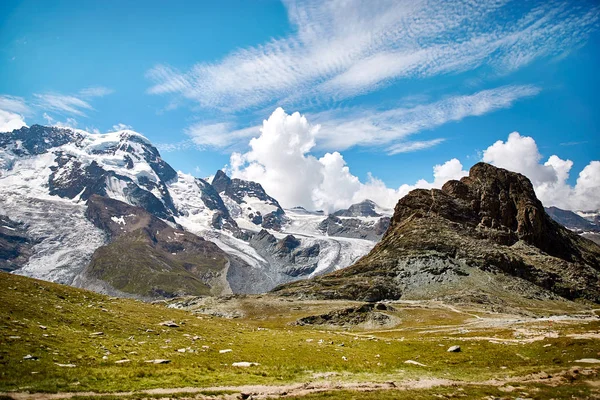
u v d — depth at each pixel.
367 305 167.88
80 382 37.25
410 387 44.66
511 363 57.62
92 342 52.06
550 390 42.75
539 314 175.38
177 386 39.38
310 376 48.53
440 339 86.88
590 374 47.88
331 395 39.94
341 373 51.00
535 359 58.69
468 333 97.38
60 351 44.97
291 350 64.56
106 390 36.12
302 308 192.62
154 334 64.94
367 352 67.88
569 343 62.62
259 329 97.81
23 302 61.72
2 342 42.75
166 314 88.94
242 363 51.50
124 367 43.53
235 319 178.38
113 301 87.56
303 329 141.00
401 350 71.06
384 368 55.25
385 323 150.12
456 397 40.84
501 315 161.25
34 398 32.44
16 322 51.28
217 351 58.06
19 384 34.38
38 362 39.91
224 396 37.84
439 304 194.75
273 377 46.50
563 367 52.50
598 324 85.12
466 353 65.94
